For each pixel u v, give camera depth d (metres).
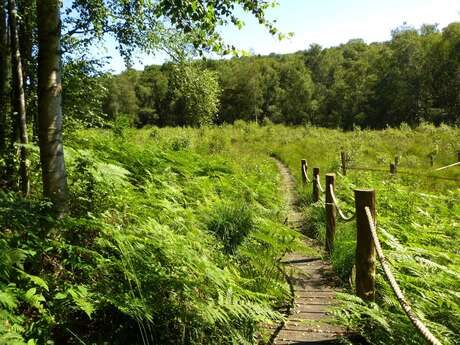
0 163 5.86
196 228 5.10
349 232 6.62
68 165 5.20
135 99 80.25
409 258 4.68
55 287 3.34
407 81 62.44
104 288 3.40
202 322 3.44
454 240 6.62
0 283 2.59
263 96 91.25
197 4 4.35
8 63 7.12
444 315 3.79
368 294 4.04
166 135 28.69
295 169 19.48
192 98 10.97
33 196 5.51
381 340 3.50
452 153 20.31
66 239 3.89
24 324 3.00
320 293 5.11
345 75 86.25
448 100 58.22
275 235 5.74
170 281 3.48
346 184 10.83
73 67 8.44
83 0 8.14
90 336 3.28
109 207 4.73
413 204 9.00
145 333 3.22
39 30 3.88
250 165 17.17
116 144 9.40
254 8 4.71
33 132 7.35
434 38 61.41
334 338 3.92
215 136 30.81
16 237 3.23
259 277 4.63
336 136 32.09
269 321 3.57
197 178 9.00
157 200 5.12
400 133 30.17
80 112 8.66
